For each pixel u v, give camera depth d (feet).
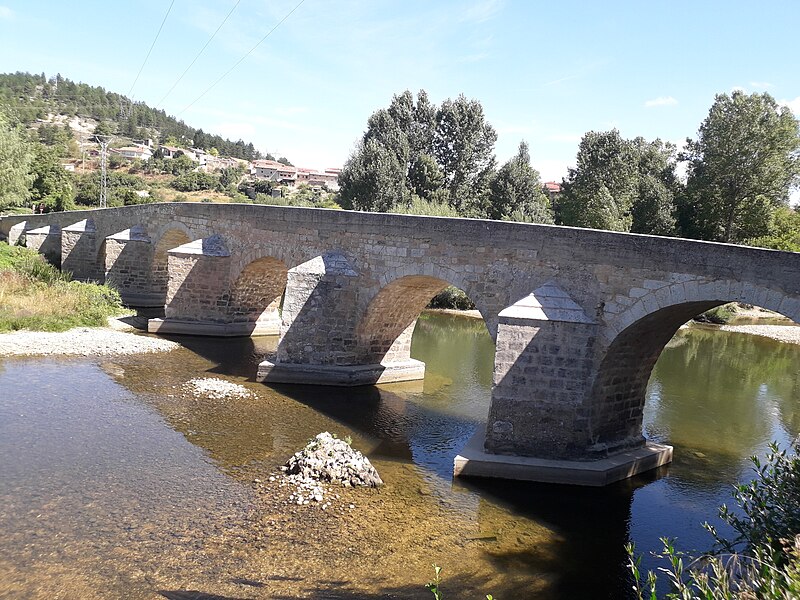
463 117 204.03
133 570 31.63
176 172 407.85
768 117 155.94
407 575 34.06
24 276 105.40
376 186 185.37
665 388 89.56
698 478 53.78
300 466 46.34
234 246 96.73
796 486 25.27
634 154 184.14
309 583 32.12
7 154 174.70
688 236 170.91
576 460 50.65
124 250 124.98
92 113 610.24
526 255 55.98
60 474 42.50
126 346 85.15
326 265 75.51
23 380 64.69
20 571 30.60
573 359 50.14
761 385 95.71
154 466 45.44
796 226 171.94
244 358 85.76
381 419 64.08
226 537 35.94
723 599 18.02
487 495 46.80
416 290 75.36
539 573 36.06
